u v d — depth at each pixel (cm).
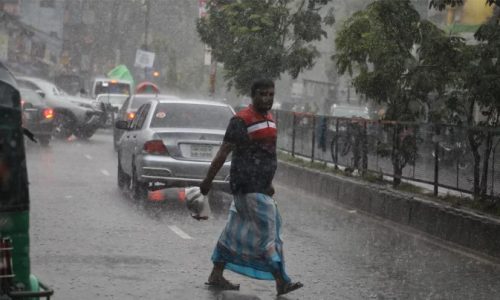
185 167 1845
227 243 1070
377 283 1178
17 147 659
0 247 618
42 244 1360
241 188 1038
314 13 3153
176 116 1934
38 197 1927
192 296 1048
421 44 1962
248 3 3136
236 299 1037
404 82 1981
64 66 9456
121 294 1047
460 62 1891
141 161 1867
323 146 2516
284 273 1050
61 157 2959
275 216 1042
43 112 3347
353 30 2022
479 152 1605
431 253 1445
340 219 1823
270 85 1034
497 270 1316
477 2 3462
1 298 612
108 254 1298
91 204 1847
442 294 1126
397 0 1953
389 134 1998
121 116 3447
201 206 1059
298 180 2445
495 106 1725
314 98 7381
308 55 3136
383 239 1573
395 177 1961
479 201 1598
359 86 2019
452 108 1892
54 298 1014
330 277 1209
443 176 1741
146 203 1902
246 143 1031
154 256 1295
